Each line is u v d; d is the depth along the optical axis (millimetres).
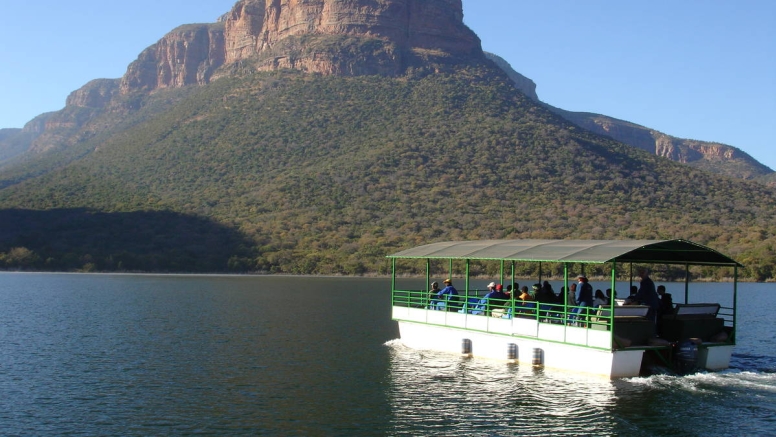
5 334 47781
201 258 135625
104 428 25312
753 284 111188
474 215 143375
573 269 101625
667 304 31109
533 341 31500
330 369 34719
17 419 26391
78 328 51219
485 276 115062
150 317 59031
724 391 28641
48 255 136875
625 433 24188
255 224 149375
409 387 30328
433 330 37094
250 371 34500
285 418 26266
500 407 26969
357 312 64000
